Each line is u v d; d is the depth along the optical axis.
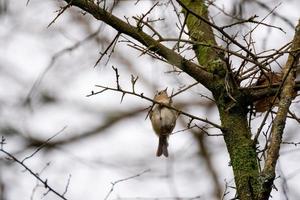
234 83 8.89
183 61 9.05
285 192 9.47
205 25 10.16
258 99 8.90
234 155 8.67
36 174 9.32
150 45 8.90
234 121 8.88
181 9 10.86
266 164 7.71
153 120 11.72
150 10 8.94
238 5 11.67
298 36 8.72
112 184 10.16
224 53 9.15
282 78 8.57
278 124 7.95
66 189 9.40
